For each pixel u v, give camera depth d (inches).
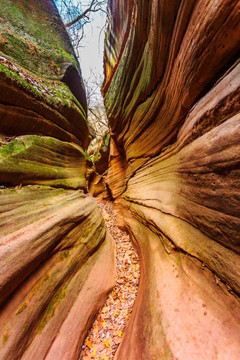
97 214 243.8
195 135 122.0
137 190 309.0
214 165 91.0
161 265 148.4
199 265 107.6
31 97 170.7
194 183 121.0
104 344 123.9
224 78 91.9
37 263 111.5
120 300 162.1
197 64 106.8
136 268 207.0
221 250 90.3
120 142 426.3
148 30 181.0
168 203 176.7
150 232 215.0
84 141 352.2
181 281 114.9
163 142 215.6
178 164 159.8
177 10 119.0
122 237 304.2
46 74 238.5
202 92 121.0
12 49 199.6
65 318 117.8
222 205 87.1
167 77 170.2
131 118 313.1
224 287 86.0
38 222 124.7
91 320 135.5
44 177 171.9
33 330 96.1
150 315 114.0
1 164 124.4
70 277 139.6
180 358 74.1
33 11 271.9
